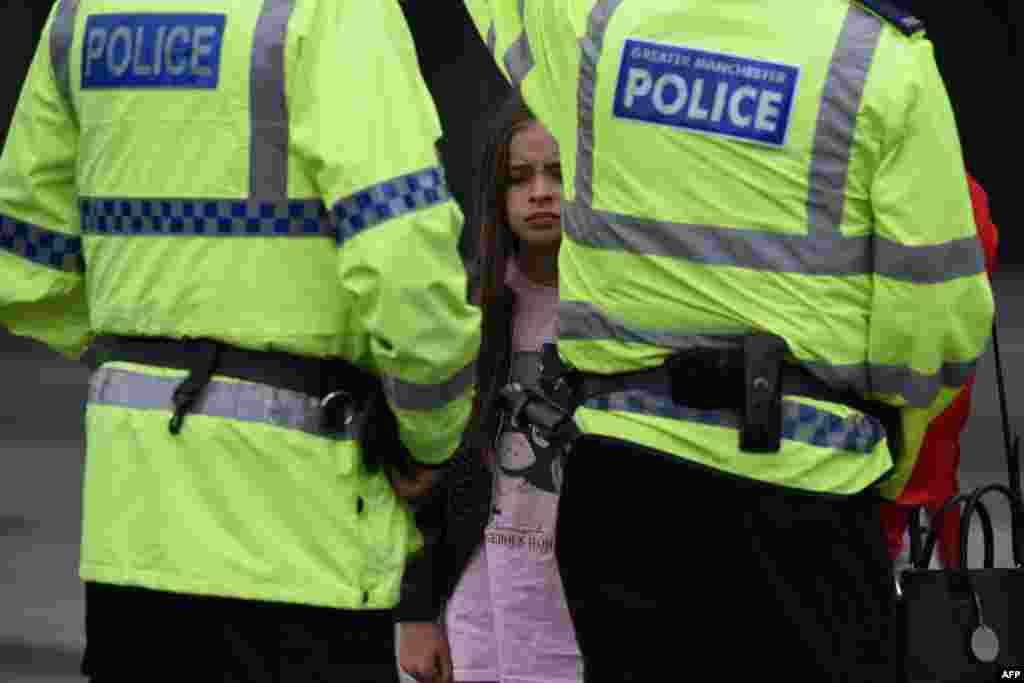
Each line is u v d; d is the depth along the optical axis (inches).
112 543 363.6
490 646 445.7
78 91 377.7
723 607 376.8
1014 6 2367.1
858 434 376.8
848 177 370.6
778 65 372.8
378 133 352.2
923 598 384.8
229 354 362.6
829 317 374.3
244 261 360.8
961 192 372.8
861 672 376.5
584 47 390.0
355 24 357.4
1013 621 384.5
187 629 361.7
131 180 368.5
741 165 374.3
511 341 444.1
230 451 358.3
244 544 356.8
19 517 905.5
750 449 370.3
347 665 361.4
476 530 438.9
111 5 373.4
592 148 389.1
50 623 728.3
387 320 348.5
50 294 395.5
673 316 377.7
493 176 441.4
